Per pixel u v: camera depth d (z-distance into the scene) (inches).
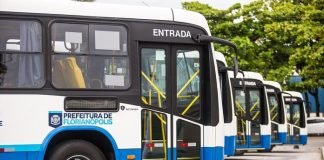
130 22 476.4
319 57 1304.1
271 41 1738.4
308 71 1546.5
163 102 484.4
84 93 456.8
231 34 1700.3
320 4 1314.0
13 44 441.7
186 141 491.2
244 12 1702.8
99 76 462.3
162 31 486.6
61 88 450.3
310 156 1063.0
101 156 462.6
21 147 437.4
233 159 973.8
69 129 450.3
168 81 487.8
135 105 471.2
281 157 1031.6
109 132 462.6
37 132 442.0
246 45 1630.2
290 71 1729.8
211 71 500.4
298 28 1368.1
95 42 463.5
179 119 489.7
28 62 443.5
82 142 458.3
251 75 997.2
